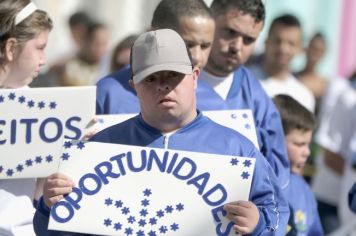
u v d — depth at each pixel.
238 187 7.94
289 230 11.09
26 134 9.20
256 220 7.80
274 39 15.00
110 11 21.98
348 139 15.56
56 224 7.83
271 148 10.34
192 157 7.97
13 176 9.18
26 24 9.18
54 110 9.22
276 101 11.33
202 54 9.51
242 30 10.07
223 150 8.07
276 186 8.70
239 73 10.48
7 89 9.20
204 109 9.95
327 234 15.42
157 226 7.89
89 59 18.78
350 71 21.62
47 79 17.33
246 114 9.37
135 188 7.93
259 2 10.15
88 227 7.85
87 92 9.23
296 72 19.02
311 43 18.78
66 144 7.96
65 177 7.86
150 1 21.67
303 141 11.25
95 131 9.23
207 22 9.45
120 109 9.90
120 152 7.97
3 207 9.15
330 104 15.76
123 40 13.88
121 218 7.88
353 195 10.41
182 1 9.54
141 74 7.76
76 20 19.45
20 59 9.23
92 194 7.89
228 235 7.88
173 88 7.82
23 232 9.22
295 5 21.61
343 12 21.72
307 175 16.86
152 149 7.98
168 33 7.83
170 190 7.94
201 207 7.91
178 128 8.10
